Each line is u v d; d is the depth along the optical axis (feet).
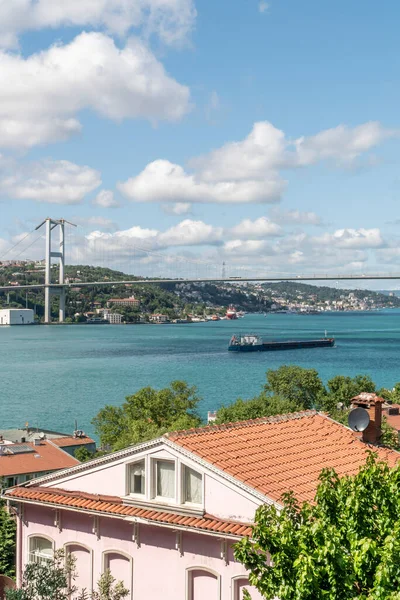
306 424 106.11
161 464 88.43
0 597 98.12
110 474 92.17
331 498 63.82
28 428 434.71
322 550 55.36
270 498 78.59
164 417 321.11
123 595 83.76
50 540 95.35
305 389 417.69
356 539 58.75
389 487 64.03
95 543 91.40
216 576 81.61
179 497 85.56
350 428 106.52
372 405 107.76
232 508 81.66
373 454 70.85
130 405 328.29
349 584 54.39
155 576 86.02
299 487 83.92
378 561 55.01
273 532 60.39
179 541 83.71
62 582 83.56
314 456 94.27
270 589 58.44
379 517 61.52
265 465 87.45
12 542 169.78
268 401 319.06
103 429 328.29
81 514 92.84
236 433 95.61
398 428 335.88
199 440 89.81
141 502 87.51
